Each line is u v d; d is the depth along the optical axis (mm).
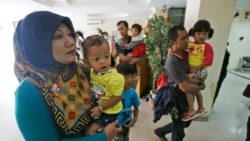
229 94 3586
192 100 1574
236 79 4340
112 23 8539
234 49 3994
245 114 2807
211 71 2324
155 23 2641
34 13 635
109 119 839
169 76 1606
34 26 614
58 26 645
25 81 611
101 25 8586
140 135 2242
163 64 2611
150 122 2533
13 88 4090
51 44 633
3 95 3666
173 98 1548
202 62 1574
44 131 592
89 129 763
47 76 652
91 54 874
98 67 880
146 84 3496
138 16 7695
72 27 718
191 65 1580
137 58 2840
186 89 1462
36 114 578
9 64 5938
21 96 578
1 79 4703
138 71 3039
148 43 2639
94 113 787
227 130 2363
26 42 632
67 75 694
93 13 6613
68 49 670
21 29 636
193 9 2264
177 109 1589
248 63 4105
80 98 712
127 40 2934
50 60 655
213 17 2115
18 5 4363
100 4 4590
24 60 659
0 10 5117
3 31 6035
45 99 614
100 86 873
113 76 891
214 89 2422
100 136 723
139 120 2584
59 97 646
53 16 646
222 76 2533
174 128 1716
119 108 914
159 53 2623
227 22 2133
